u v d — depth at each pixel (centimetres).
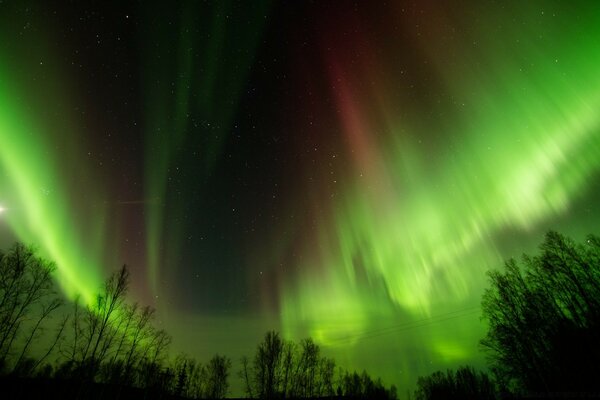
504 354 2948
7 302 2216
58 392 2409
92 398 2689
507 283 3108
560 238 2806
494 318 3120
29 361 2316
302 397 4453
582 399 2214
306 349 4734
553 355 2612
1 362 2208
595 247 2627
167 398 3844
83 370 2588
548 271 2825
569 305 2667
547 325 2719
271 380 4359
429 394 5759
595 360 2330
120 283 2881
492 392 4400
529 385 2717
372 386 5662
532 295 2947
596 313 2419
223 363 4828
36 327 2350
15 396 2206
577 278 2631
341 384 5494
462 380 4919
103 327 2736
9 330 2217
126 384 3027
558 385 2522
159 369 3281
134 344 2989
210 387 4653
